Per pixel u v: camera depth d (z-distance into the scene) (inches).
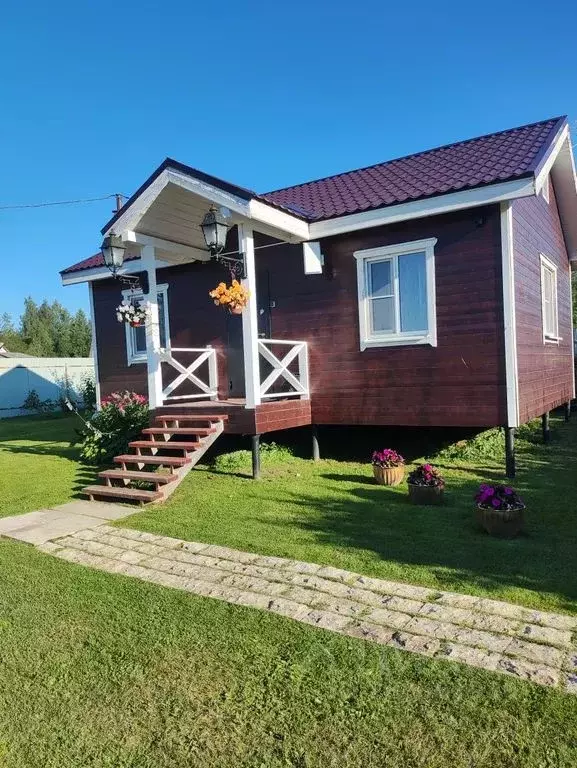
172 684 115.7
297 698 109.3
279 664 121.3
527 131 377.4
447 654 122.6
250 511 242.8
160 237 350.9
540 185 277.3
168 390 358.0
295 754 94.1
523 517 202.4
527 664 117.7
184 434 314.5
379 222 309.0
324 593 156.7
